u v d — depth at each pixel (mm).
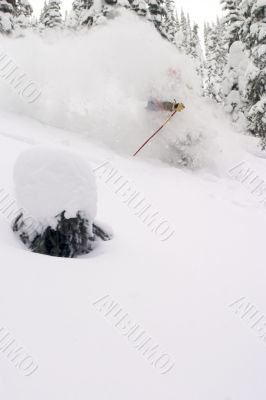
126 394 1810
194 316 2625
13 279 2557
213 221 5441
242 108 19656
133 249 3676
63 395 1734
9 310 2240
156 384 1910
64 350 2020
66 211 3182
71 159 3279
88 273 2889
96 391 1793
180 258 3734
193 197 6523
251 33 15859
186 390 1907
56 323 2221
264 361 2279
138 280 2967
